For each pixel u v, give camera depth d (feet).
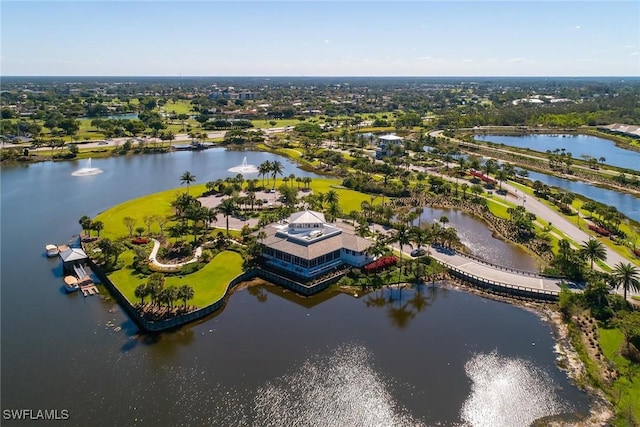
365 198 622.54
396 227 434.71
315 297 363.15
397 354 286.25
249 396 246.68
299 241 407.44
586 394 250.98
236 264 406.62
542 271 401.49
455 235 441.68
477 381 261.65
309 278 377.30
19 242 463.42
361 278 387.55
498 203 595.47
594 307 321.93
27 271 399.24
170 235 468.34
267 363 275.59
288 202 560.20
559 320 326.65
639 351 276.41
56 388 252.01
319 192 645.92
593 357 279.49
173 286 347.97
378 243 401.70
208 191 640.99
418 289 375.86
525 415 236.22
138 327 314.35
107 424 226.58
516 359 282.15
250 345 294.87
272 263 407.44
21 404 239.30
